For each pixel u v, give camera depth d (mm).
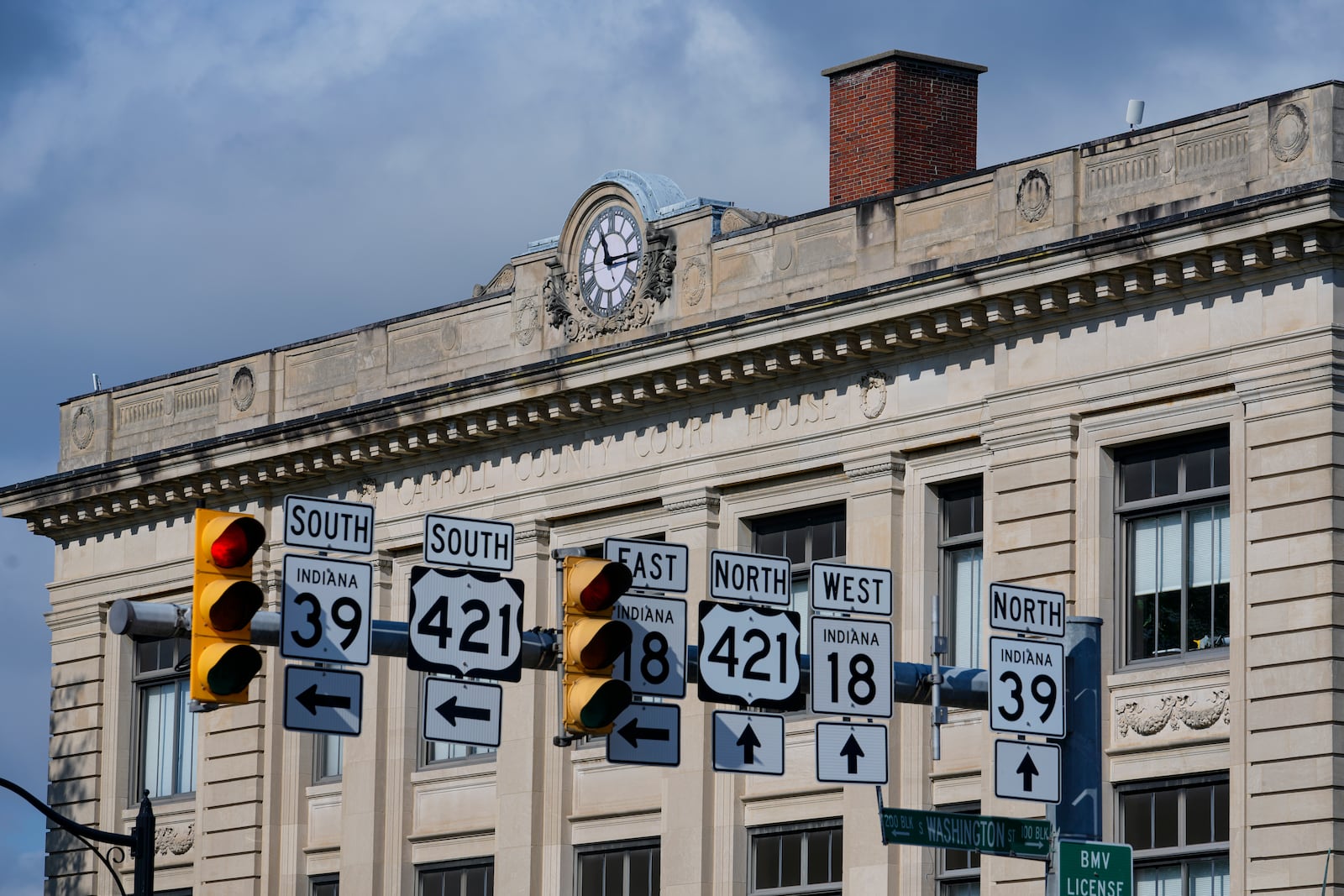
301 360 81812
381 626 38781
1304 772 56188
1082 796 42875
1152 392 60125
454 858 75125
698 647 40344
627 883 71312
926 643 64688
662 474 70812
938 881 64062
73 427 88750
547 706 73500
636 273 71625
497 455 75438
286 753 80375
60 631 88062
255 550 35188
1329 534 56656
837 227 67312
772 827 67875
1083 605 61094
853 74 73938
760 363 67812
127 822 84875
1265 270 58250
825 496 67562
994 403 63250
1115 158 61531
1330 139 57000
